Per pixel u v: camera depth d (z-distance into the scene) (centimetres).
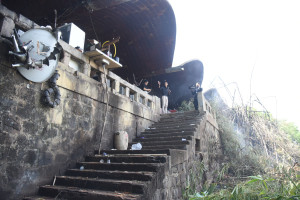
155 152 549
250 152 1088
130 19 955
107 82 739
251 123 1308
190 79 1509
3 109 408
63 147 529
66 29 630
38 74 469
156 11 924
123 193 386
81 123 590
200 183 721
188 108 1352
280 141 1224
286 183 533
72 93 571
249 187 485
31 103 463
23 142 439
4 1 692
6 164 404
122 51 1188
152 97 1025
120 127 752
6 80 418
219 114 1342
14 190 413
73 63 608
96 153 622
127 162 523
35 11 747
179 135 779
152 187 414
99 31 996
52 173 493
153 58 1246
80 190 412
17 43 416
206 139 945
